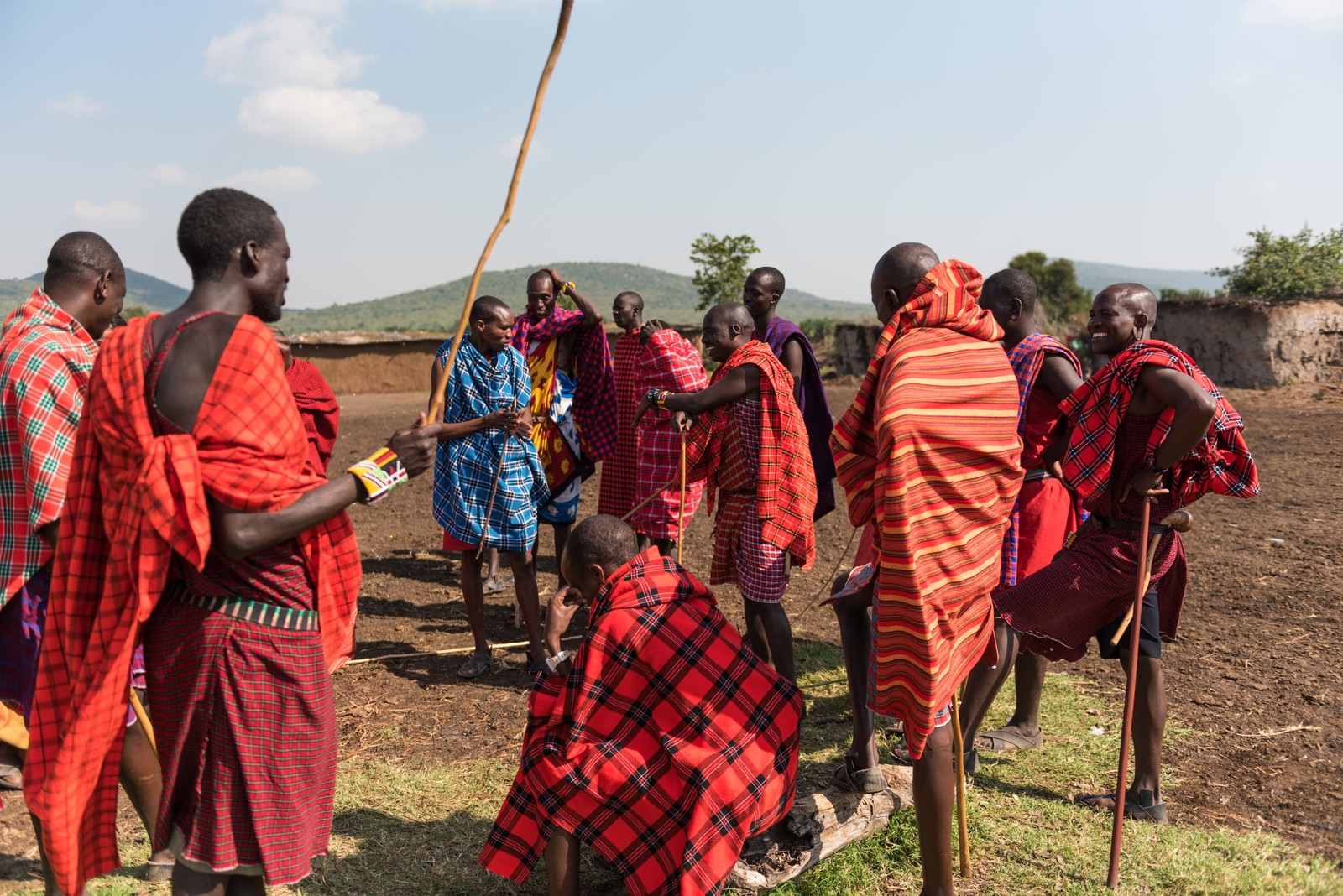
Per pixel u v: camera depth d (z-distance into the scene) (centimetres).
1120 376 394
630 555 354
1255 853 375
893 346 318
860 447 333
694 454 516
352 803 427
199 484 237
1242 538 864
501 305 577
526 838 334
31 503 309
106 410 246
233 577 255
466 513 577
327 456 566
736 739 330
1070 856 374
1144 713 406
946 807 319
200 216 258
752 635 507
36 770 266
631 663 331
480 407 579
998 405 315
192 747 257
